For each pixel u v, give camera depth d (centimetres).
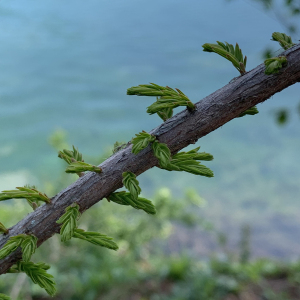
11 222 459
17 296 452
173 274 568
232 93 75
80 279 525
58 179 491
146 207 79
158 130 77
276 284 571
